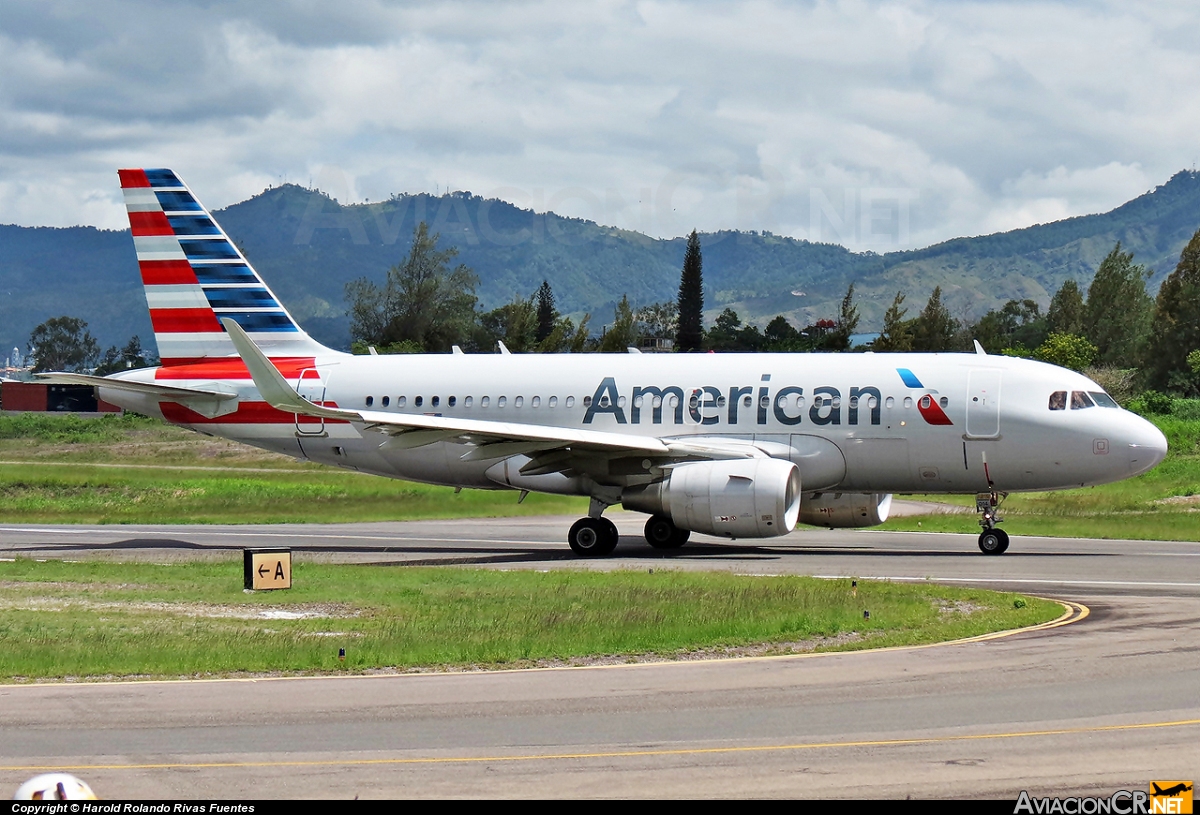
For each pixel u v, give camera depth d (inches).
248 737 1740.9
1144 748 1656.0
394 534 5408.5
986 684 2041.1
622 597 3043.8
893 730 1752.0
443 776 1553.9
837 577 3597.4
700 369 4621.1
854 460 4389.8
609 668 2206.0
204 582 3528.5
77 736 1750.7
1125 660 2236.7
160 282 5132.9
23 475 7667.3
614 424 4633.4
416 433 4325.8
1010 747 1662.2
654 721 1812.3
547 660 2288.4
